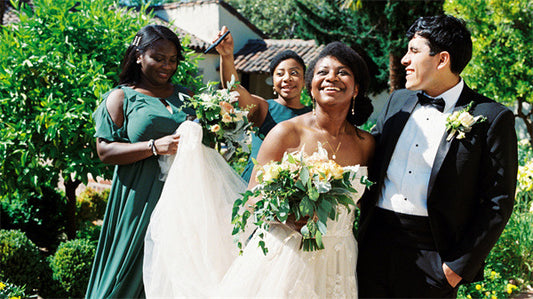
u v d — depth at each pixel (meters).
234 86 3.18
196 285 2.81
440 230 2.55
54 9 4.87
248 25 17.72
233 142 3.12
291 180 2.39
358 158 2.74
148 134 3.11
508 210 2.45
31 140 4.73
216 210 2.96
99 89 4.52
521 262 4.95
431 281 2.58
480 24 8.23
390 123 2.77
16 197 5.90
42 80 4.77
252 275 2.59
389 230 2.68
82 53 4.95
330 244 2.63
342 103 2.54
